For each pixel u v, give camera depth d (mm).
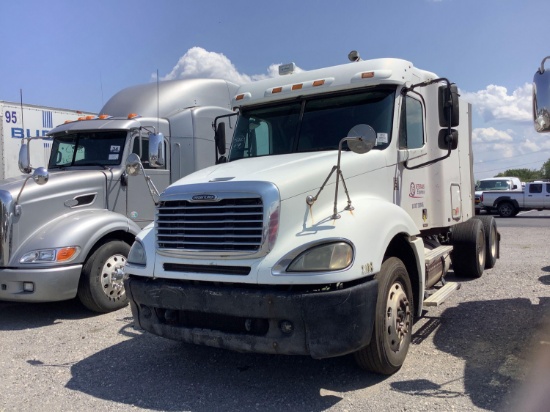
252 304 3908
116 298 7172
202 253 4227
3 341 6047
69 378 4777
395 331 4426
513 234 16250
